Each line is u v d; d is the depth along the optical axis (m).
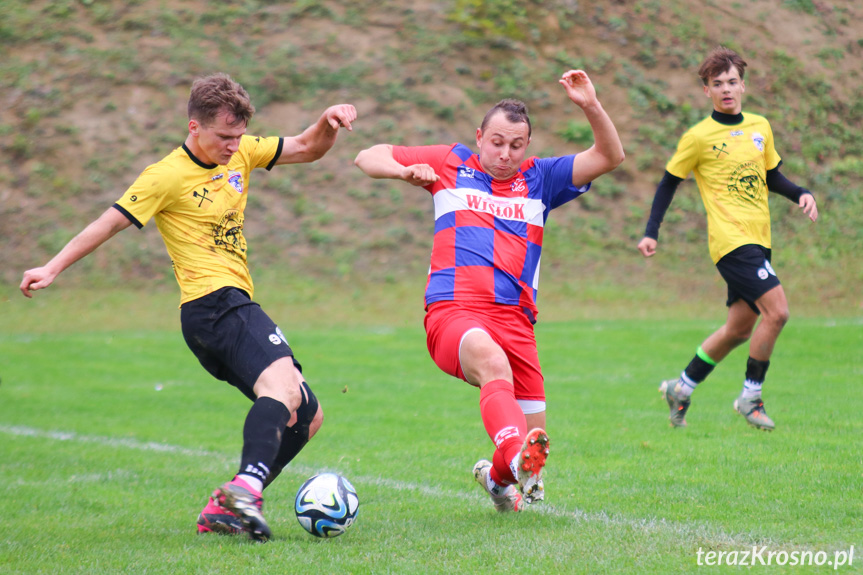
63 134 35.34
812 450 9.45
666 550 5.69
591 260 32.91
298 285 30.70
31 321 26.30
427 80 39.00
